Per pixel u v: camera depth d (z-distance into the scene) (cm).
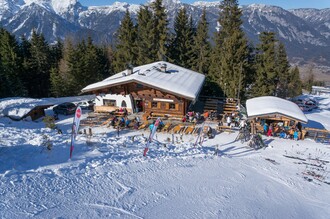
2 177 1050
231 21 5044
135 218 939
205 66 5269
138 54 5312
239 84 3972
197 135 2525
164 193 1177
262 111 2639
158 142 2133
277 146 2330
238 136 2486
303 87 10019
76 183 1127
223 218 1046
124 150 1694
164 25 5188
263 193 1387
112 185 1170
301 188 1573
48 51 6881
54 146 1506
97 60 6347
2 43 5681
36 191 1009
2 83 4812
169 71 3659
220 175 1519
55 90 5531
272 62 4175
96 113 3241
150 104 3138
